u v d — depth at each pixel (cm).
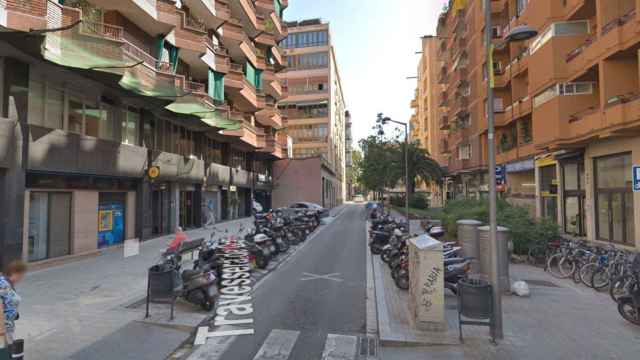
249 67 3253
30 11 998
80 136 1343
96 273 1099
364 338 647
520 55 2480
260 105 3272
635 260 877
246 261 1182
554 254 1128
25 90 1144
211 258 1030
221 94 2480
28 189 1173
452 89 4350
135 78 1465
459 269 866
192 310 779
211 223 2580
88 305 795
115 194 1619
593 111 1581
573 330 661
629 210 1505
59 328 660
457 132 4112
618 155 1567
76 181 1366
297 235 1853
